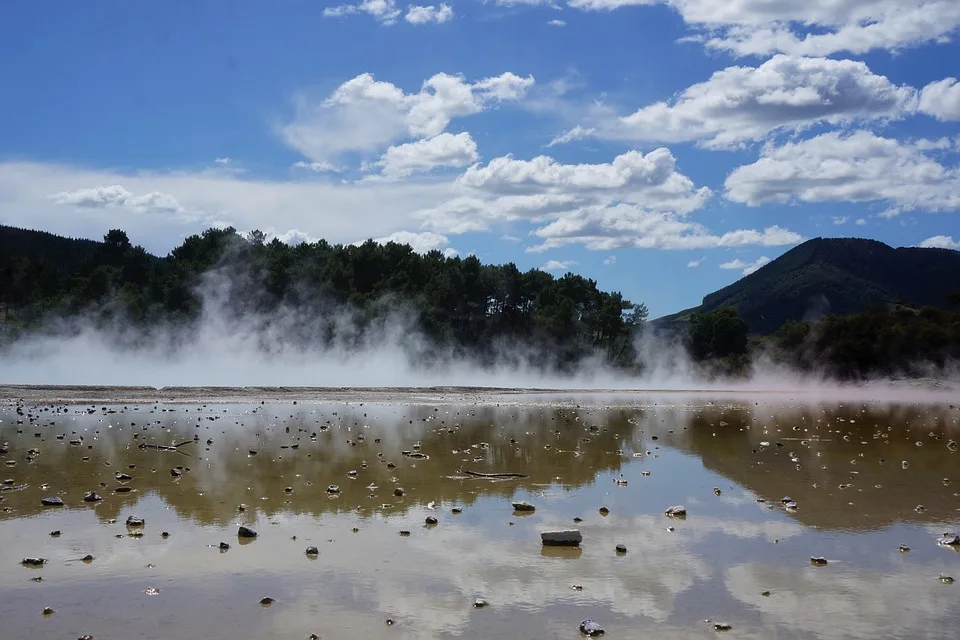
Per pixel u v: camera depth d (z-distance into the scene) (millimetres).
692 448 22469
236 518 12586
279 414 32375
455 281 91000
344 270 87625
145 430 25125
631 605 8844
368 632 7969
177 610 8469
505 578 9734
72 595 8883
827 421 33188
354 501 14016
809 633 8078
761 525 12594
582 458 20062
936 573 10086
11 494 14133
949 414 38844
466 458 19672
